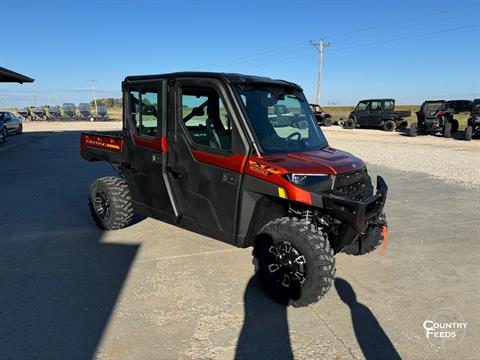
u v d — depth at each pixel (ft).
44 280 12.76
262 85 12.64
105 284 12.55
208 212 12.87
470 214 21.06
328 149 13.39
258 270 11.80
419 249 16.02
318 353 9.30
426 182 29.78
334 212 10.50
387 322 10.68
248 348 9.42
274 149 11.84
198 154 12.73
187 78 12.79
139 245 15.99
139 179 15.46
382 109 91.40
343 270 13.98
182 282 12.78
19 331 9.91
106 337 9.72
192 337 9.80
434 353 9.39
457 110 92.22
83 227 18.16
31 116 172.24
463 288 12.70
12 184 28.40
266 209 12.05
